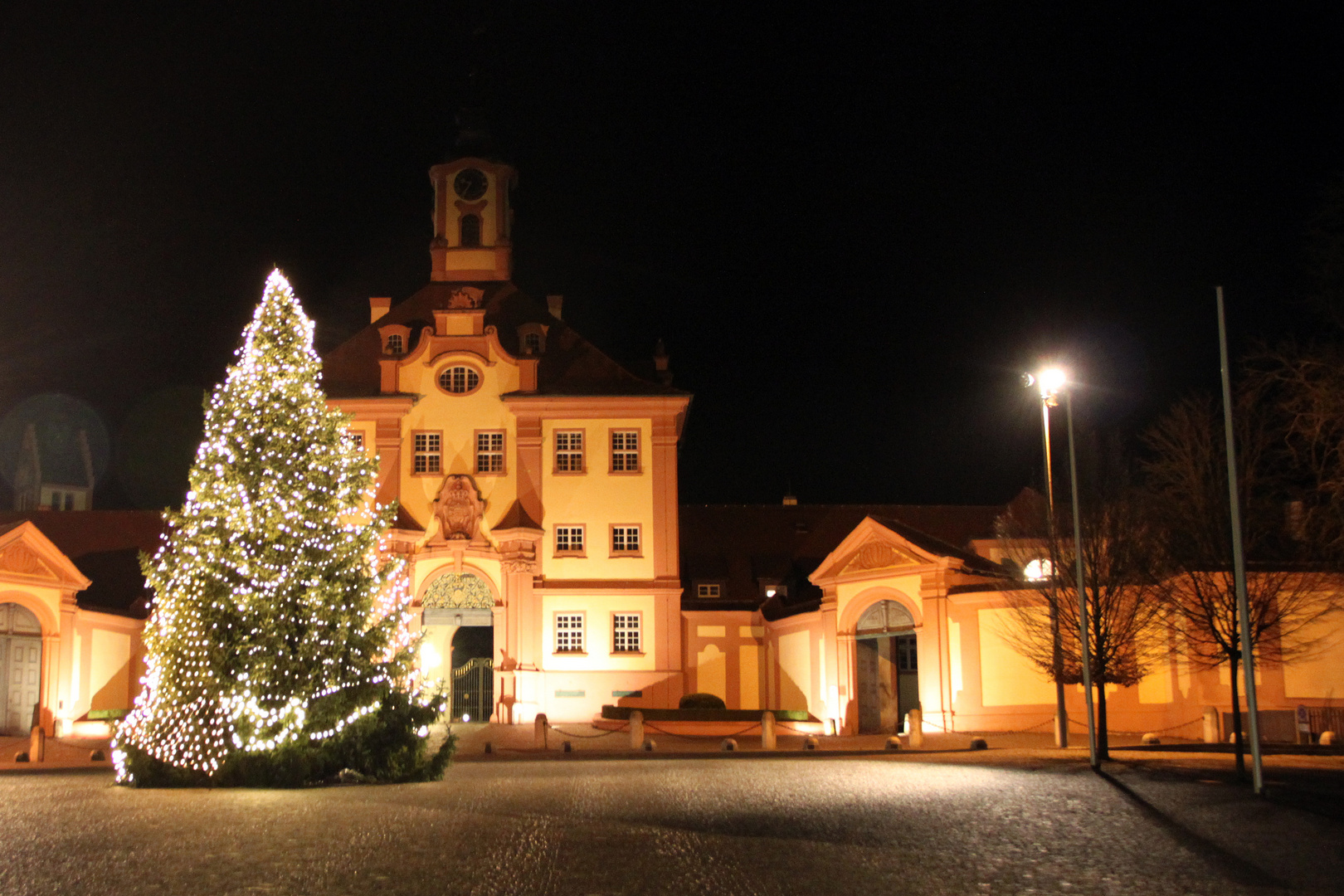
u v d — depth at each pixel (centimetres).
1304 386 3209
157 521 6106
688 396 5688
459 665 5859
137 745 2569
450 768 3091
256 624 2602
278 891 1310
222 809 2033
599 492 5619
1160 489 3538
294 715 2541
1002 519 4531
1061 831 1722
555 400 5644
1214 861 1504
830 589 4869
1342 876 1422
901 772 2680
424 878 1380
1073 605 3459
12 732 4462
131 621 5306
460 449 5634
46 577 4628
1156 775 2519
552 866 1452
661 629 5531
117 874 1407
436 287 6134
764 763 3083
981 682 4328
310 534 2697
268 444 2728
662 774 2730
